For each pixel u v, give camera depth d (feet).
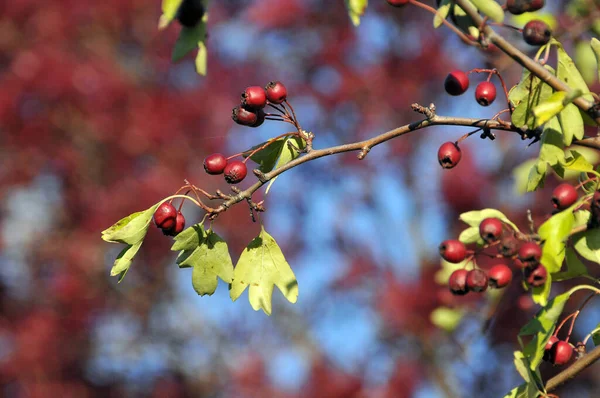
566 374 9.86
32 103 44.86
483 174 37.29
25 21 46.34
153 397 44.78
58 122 44.83
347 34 45.39
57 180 44.75
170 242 44.19
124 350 45.21
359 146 10.17
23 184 44.11
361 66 44.96
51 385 42.19
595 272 18.13
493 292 14.96
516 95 9.91
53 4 46.75
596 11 15.88
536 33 9.52
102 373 44.16
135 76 47.78
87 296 43.37
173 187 42.80
